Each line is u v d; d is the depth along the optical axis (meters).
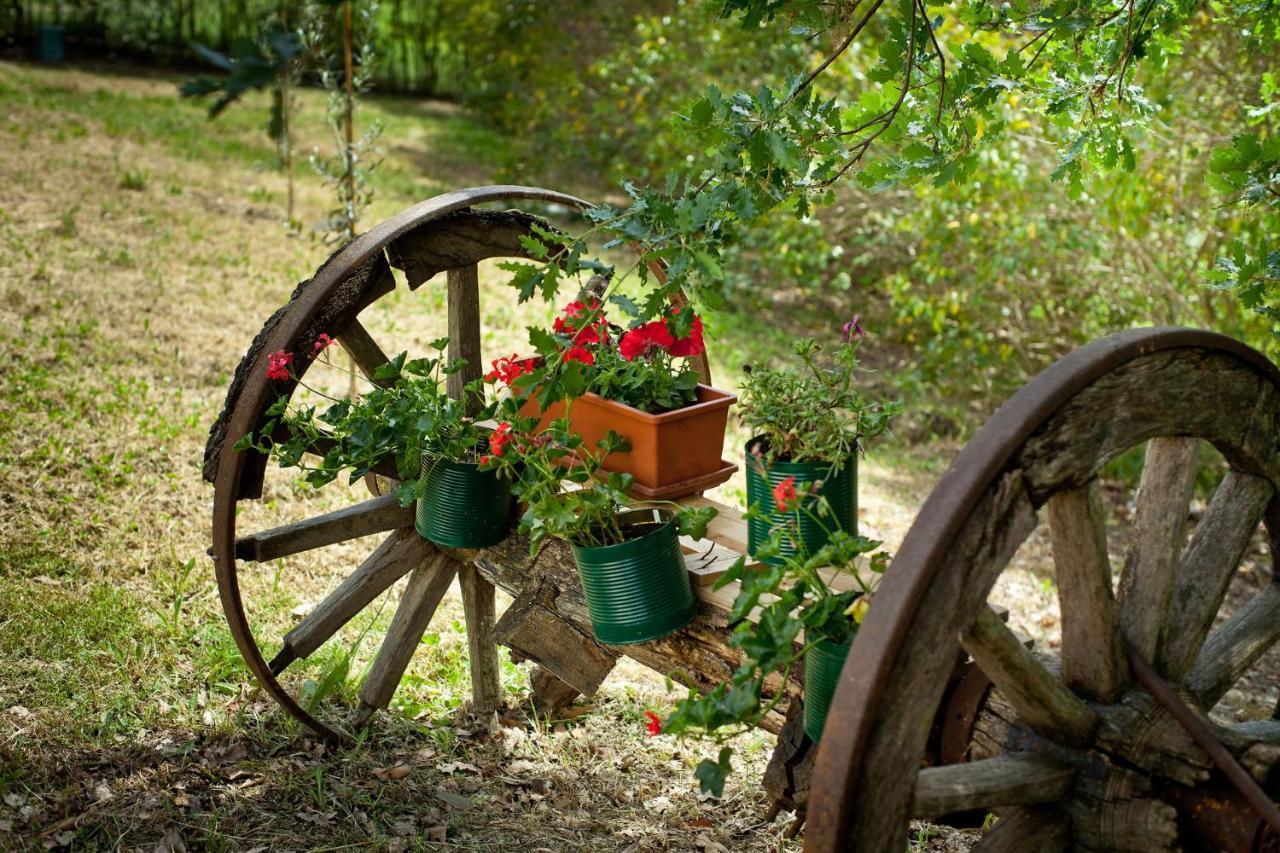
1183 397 2.12
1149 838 2.05
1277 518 2.51
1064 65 3.34
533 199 3.23
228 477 2.88
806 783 2.33
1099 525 2.07
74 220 7.50
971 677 2.27
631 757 3.48
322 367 5.89
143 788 2.93
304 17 6.11
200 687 3.40
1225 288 3.06
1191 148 5.97
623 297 2.53
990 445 1.83
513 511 3.09
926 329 7.99
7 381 5.04
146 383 5.33
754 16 2.72
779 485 2.27
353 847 2.83
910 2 2.77
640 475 2.76
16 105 10.56
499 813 3.09
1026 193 6.52
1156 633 2.20
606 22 10.30
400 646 3.35
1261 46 3.88
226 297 6.68
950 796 1.92
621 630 2.48
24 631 3.46
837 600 2.09
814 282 7.95
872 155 7.07
